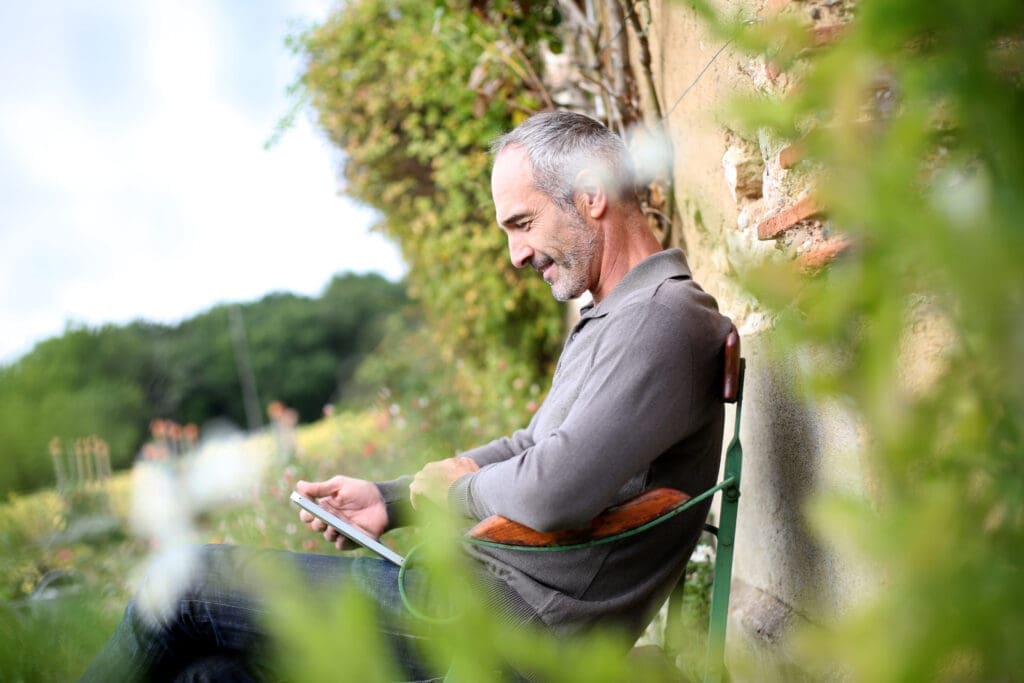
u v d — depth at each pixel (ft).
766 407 6.61
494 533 5.31
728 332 5.53
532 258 6.26
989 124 1.33
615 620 5.43
